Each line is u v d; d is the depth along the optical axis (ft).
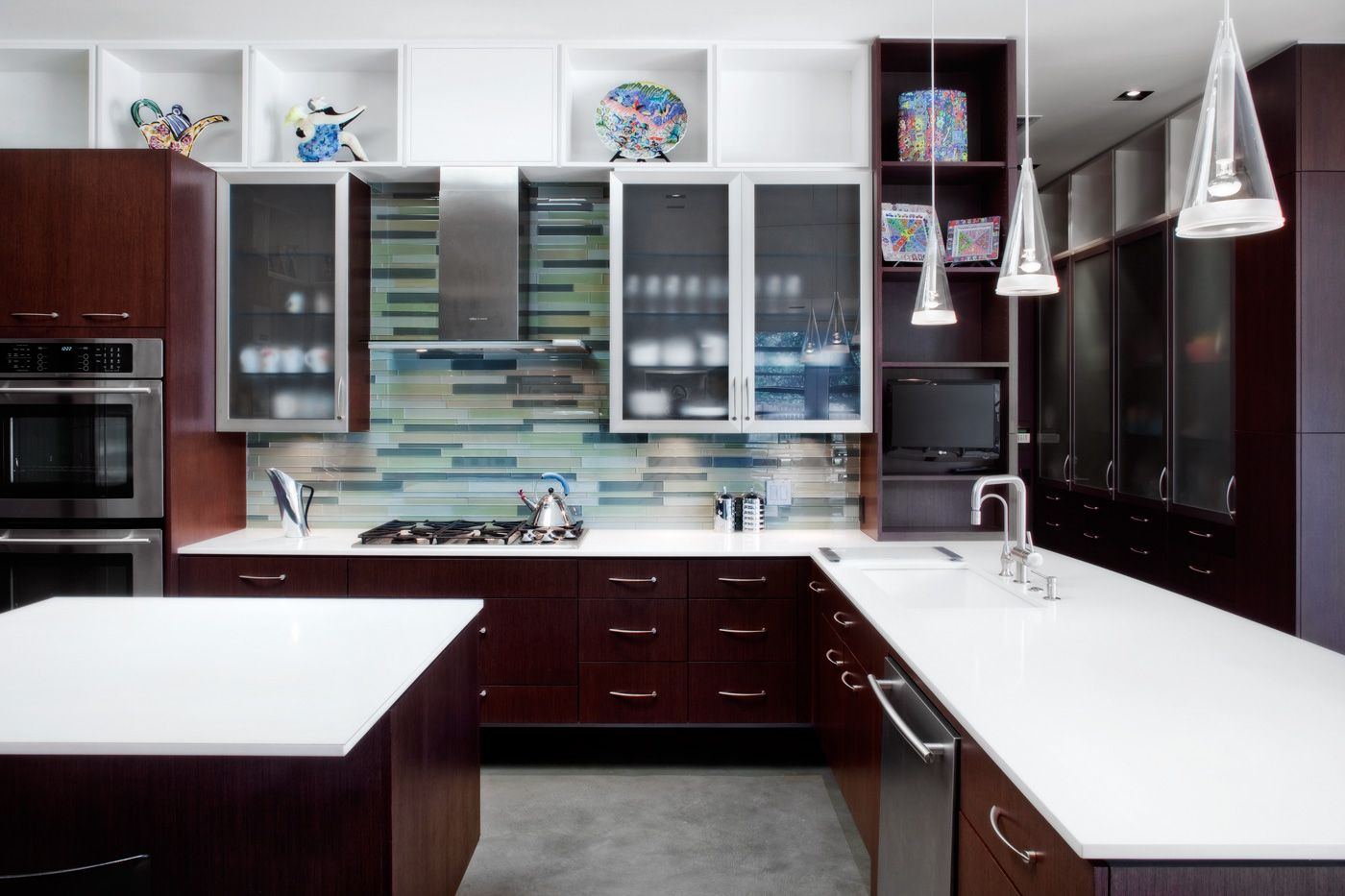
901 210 10.06
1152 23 9.11
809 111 10.82
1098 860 2.92
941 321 7.04
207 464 10.21
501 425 11.27
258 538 10.44
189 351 9.73
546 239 11.07
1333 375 9.49
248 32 9.85
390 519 11.34
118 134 10.44
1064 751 3.65
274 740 3.79
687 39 10.05
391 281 11.10
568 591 9.61
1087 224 14.62
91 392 9.19
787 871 7.37
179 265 9.48
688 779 9.34
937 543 9.94
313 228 10.21
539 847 7.77
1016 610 6.30
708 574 9.59
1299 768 3.48
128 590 9.45
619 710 9.62
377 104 10.91
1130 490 13.17
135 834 4.58
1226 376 10.80
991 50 9.94
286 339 10.24
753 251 10.16
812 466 11.25
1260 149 3.67
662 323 10.23
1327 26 9.06
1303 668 4.86
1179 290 11.75
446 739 5.81
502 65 10.06
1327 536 9.53
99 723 3.98
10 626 5.82
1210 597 11.12
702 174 10.06
